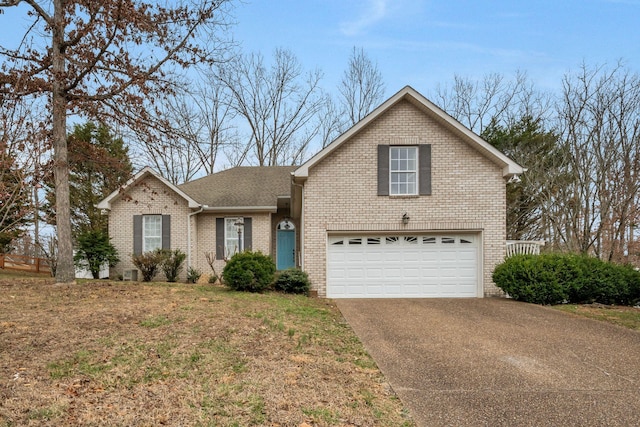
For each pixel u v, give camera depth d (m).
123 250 17.30
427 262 13.22
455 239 13.29
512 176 13.10
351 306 11.09
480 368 5.93
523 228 26.03
